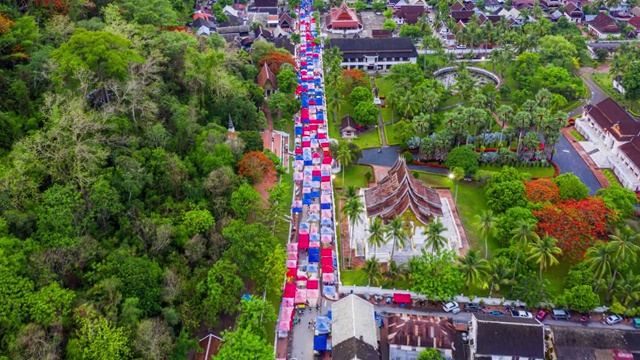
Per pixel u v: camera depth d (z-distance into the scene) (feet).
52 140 418.92
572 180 546.26
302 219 552.00
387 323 433.48
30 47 510.58
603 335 401.08
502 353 391.04
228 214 477.77
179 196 467.93
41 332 319.27
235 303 422.00
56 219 376.07
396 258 492.54
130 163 435.53
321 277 479.82
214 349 388.98
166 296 379.35
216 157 503.61
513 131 647.97
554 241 435.53
